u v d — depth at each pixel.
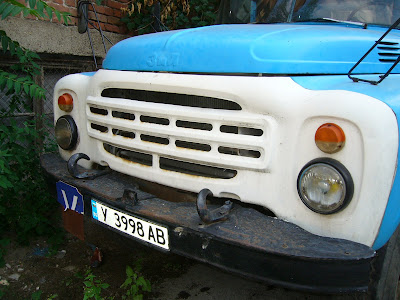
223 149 2.05
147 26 5.41
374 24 2.80
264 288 2.71
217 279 2.81
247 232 1.72
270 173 1.85
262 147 1.84
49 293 2.60
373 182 1.59
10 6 2.79
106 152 2.52
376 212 1.61
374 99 1.63
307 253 1.54
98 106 2.45
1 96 3.86
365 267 1.55
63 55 4.51
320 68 2.01
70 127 2.65
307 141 1.74
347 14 2.80
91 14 4.80
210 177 2.08
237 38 2.02
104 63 2.62
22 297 2.55
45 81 4.43
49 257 3.01
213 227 1.77
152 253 3.09
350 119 1.62
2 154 2.69
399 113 1.64
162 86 2.11
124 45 2.51
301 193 1.72
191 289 2.68
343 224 1.66
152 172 2.24
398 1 2.91
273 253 1.57
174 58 2.15
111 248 3.13
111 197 2.15
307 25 2.59
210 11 5.71
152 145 2.19
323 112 1.69
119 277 2.78
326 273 1.54
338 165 1.64
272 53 1.93
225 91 1.91
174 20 5.65
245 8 3.26
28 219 3.12
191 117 2.02
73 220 2.52
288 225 1.78
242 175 1.93
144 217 1.97
